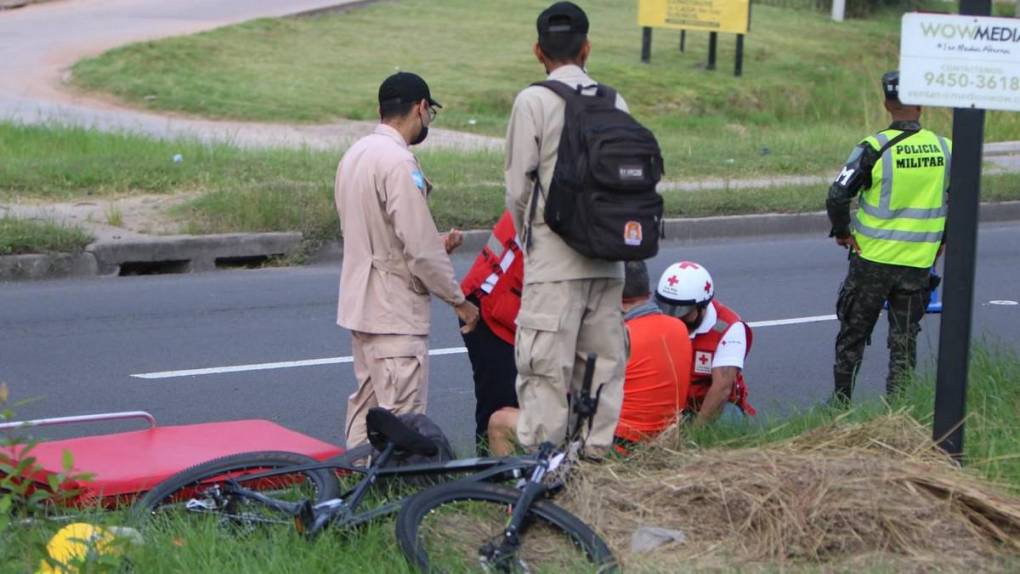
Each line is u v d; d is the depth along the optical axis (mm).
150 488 16828
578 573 14250
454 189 48562
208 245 40875
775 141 67750
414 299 18281
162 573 14320
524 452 17109
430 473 15938
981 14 17094
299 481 16922
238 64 85688
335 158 54906
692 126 81125
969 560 15297
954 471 17156
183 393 26719
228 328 32562
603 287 16531
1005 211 54656
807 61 103500
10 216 41062
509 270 20297
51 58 83625
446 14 108688
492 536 15258
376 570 14320
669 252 45312
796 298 37812
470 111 79250
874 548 15477
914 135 23391
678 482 16453
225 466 16609
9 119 61844
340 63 88875
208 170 50344
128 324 32750
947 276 17812
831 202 23562
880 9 132250
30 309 34250
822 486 16047
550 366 16219
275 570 14266
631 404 18953
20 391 26516
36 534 14352
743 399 22141
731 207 49719
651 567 14852
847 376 24328
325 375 28375
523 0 117938
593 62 93250
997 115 78438
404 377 18156
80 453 17891
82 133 57438
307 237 42500
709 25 94188
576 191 15297
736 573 14812
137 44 85938
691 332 21094
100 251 39281
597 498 16156
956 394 17938
